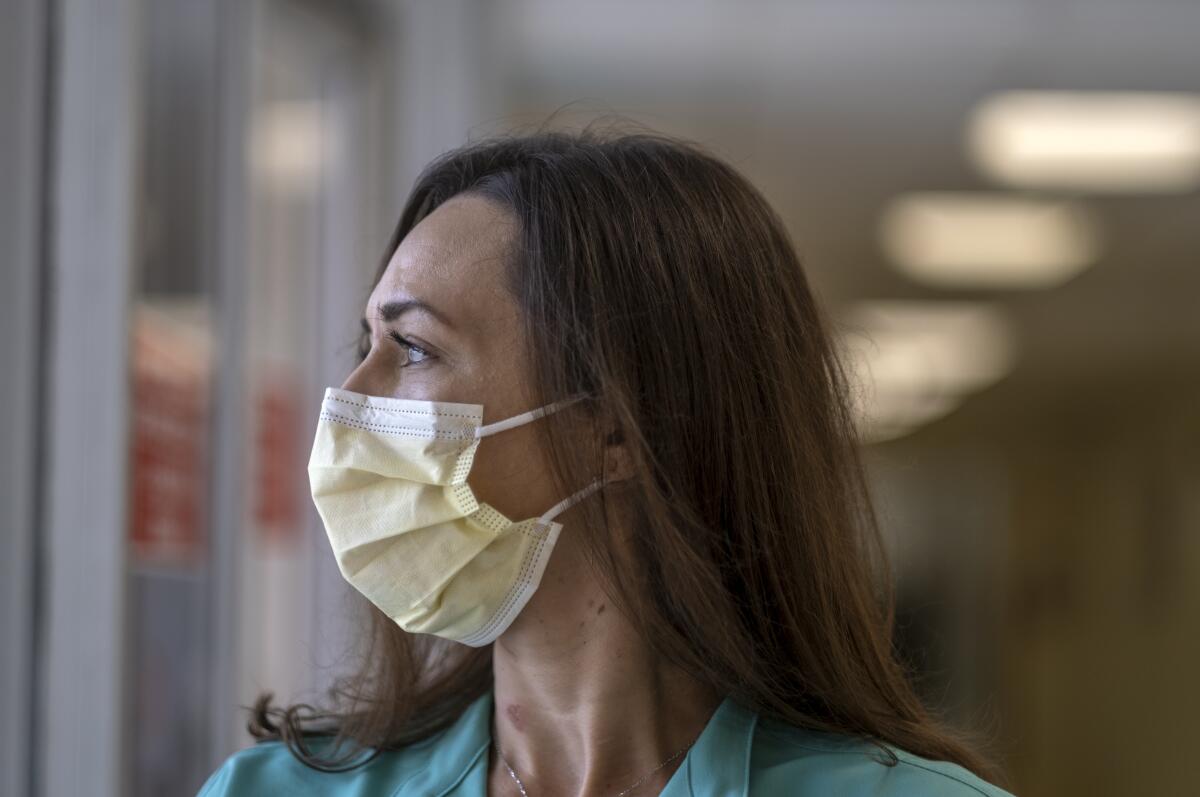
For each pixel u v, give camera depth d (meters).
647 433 1.15
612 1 4.09
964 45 4.35
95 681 2.17
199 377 2.74
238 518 2.81
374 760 1.27
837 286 7.21
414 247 1.22
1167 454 8.70
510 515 1.18
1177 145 5.11
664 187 1.22
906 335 8.34
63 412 2.13
